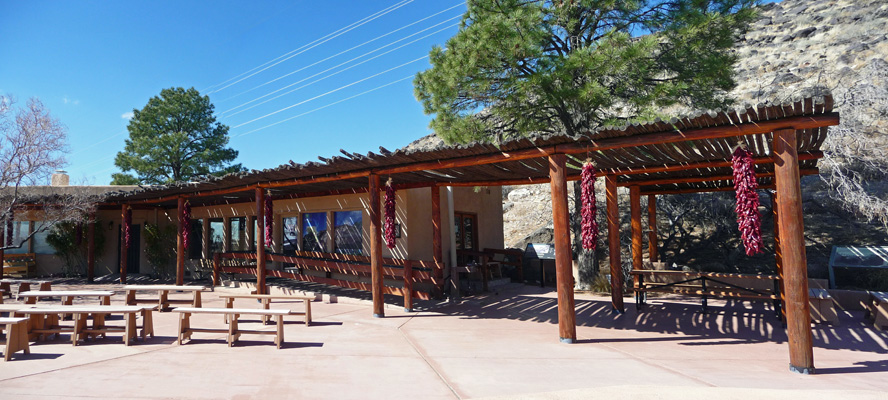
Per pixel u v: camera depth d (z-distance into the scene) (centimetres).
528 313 838
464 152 663
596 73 930
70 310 548
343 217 1145
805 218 1316
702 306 877
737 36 988
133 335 592
